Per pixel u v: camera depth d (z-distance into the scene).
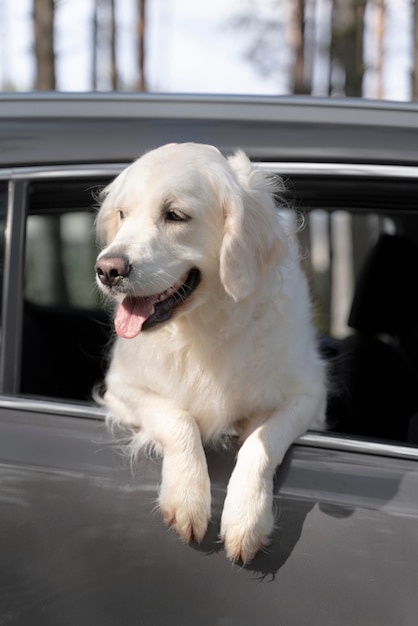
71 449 2.07
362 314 3.46
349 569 1.89
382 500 1.94
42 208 2.61
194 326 2.43
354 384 3.28
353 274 4.58
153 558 1.95
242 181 2.52
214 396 2.41
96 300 3.71
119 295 2.38
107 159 2.30
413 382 3.20
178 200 2.42
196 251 2.48
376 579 1.88
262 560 1.93
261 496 1.98
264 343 2.42
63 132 2.30
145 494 2.03
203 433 2.42
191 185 2.43
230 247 2.44
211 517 2.02
